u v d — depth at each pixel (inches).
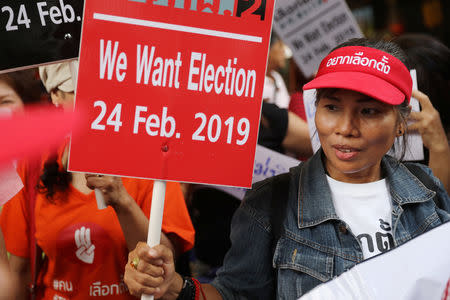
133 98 59.4
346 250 61.5
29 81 78.6
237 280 64.9
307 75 120.2
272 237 64.1
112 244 78.8
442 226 56.9
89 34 58.6
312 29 119.0
